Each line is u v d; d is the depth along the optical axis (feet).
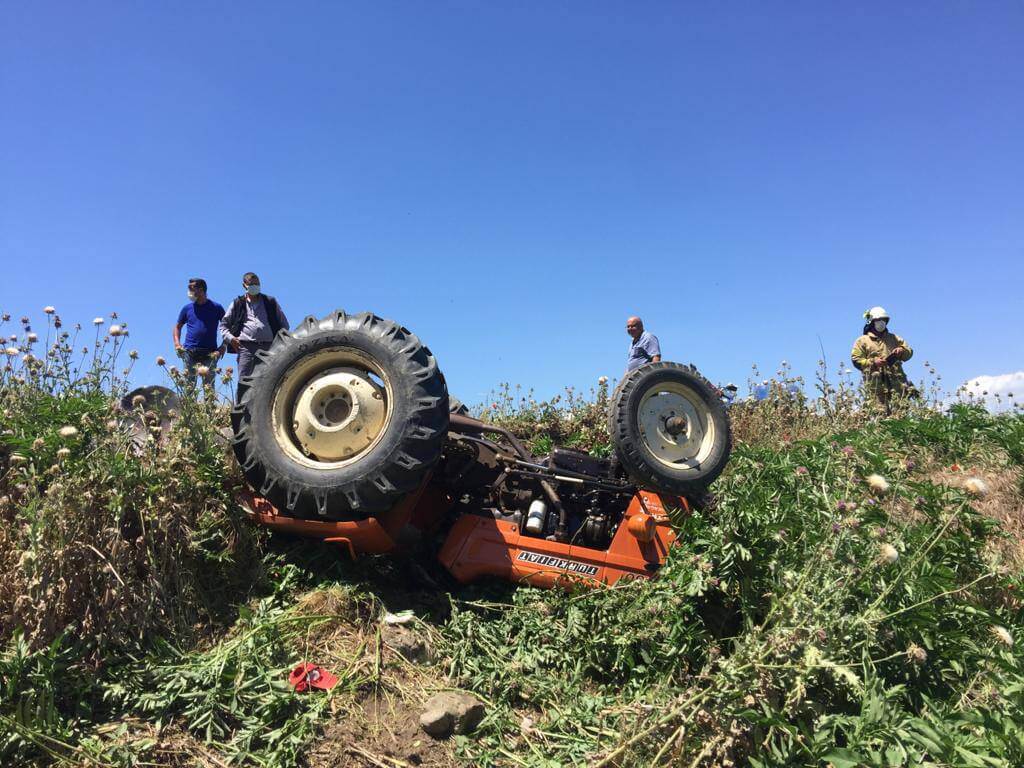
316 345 13.84
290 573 13.16
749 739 9.43
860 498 12.23
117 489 11.95
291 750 9.54
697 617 12.25
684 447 14.61
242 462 13.83
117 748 9.30
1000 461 20.01
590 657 12.19
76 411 13.70
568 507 14.92
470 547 13.92
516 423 26.81
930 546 11.10
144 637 11.25
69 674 10.16
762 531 12.16
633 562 13.69
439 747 10.14
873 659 10.81
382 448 12.89
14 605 10.46
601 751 9.96
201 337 23.67
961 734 9.29
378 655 11.48
